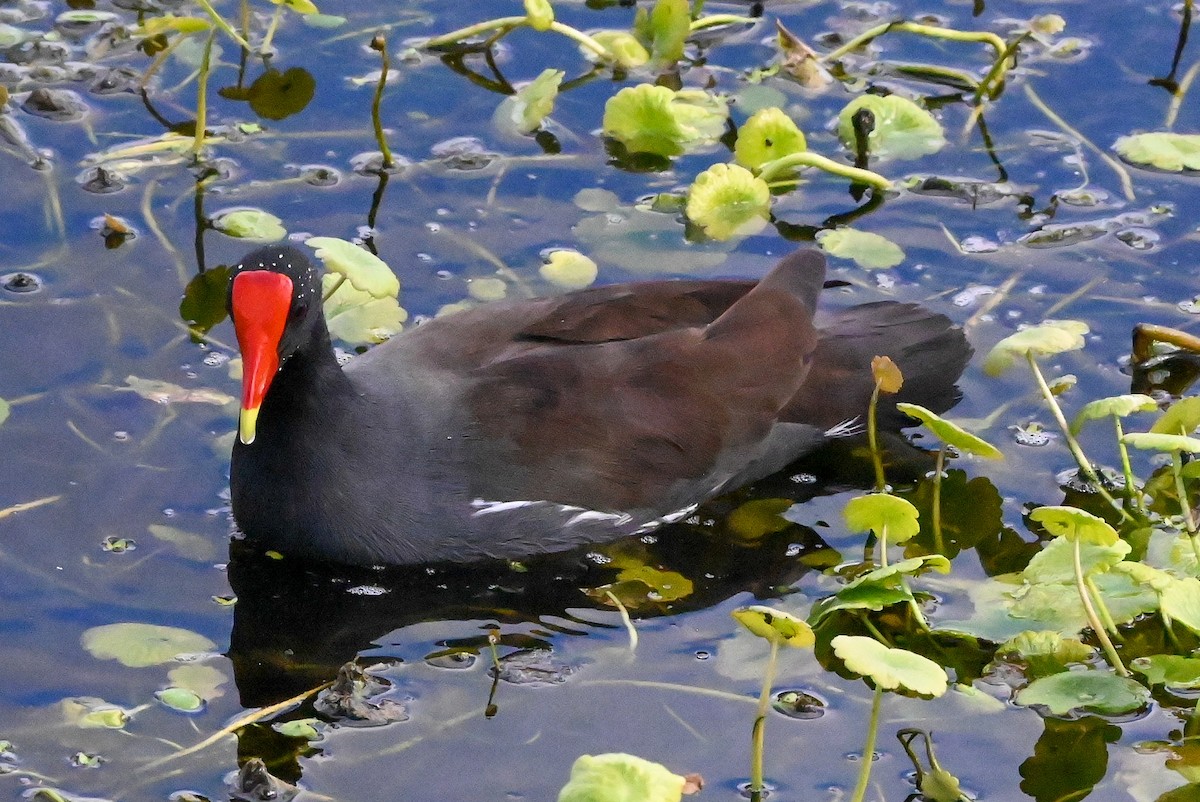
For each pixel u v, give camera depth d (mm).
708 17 14992
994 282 12398
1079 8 15047
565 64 14469
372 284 10492
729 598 9961
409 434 10023
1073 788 8641
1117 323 12031
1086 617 9664
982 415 11383
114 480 10383
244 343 9391
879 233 12859
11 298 11766
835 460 11148
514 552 10141
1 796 8305
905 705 9164
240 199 12836
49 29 14344
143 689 9016
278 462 9820
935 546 10367
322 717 8914
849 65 14523
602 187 13250
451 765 8617
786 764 8727
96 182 12852
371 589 9977
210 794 8391
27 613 9461
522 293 12062
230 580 9867
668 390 10398
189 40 14367
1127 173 13383
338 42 14500
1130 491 10617
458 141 13547
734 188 12945
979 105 14070
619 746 8781
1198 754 8852
